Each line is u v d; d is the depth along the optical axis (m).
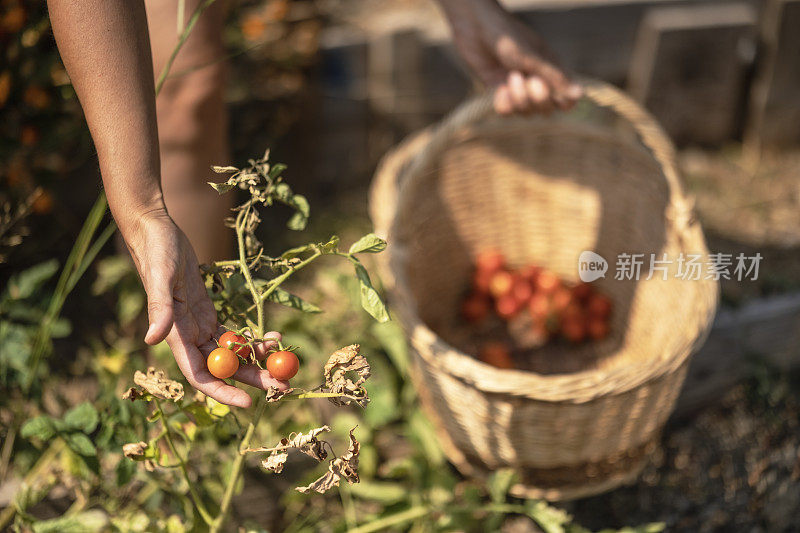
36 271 1.74
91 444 1.48
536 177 2.19
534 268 2.28
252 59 2.53
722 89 2.91
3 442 1.70
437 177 2.10
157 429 1.63
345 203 2.68
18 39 1.78
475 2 1.80
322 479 1.19
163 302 1.19
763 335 2.04
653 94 2.87
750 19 2.79
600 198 2.13
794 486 1.84
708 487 1.88
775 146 2.99
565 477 1.72
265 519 1.75
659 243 1.95
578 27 2.88
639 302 2.05
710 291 1.72
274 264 1.31
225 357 1.19
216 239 1.73
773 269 2.40
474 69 1.87
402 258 1.78
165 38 1.60
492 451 1.71
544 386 1.58
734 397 2.04
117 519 1.54
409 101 2.78
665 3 2.90
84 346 2.04
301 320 1.88
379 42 2.64
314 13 2.56
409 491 1.76
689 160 2.95
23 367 1.65
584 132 2.05
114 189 1.23
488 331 2.24
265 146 2.61
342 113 2.71
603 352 2.13
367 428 1.79
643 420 1.68
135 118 1.23
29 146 1.89
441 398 1.70
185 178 1.67
